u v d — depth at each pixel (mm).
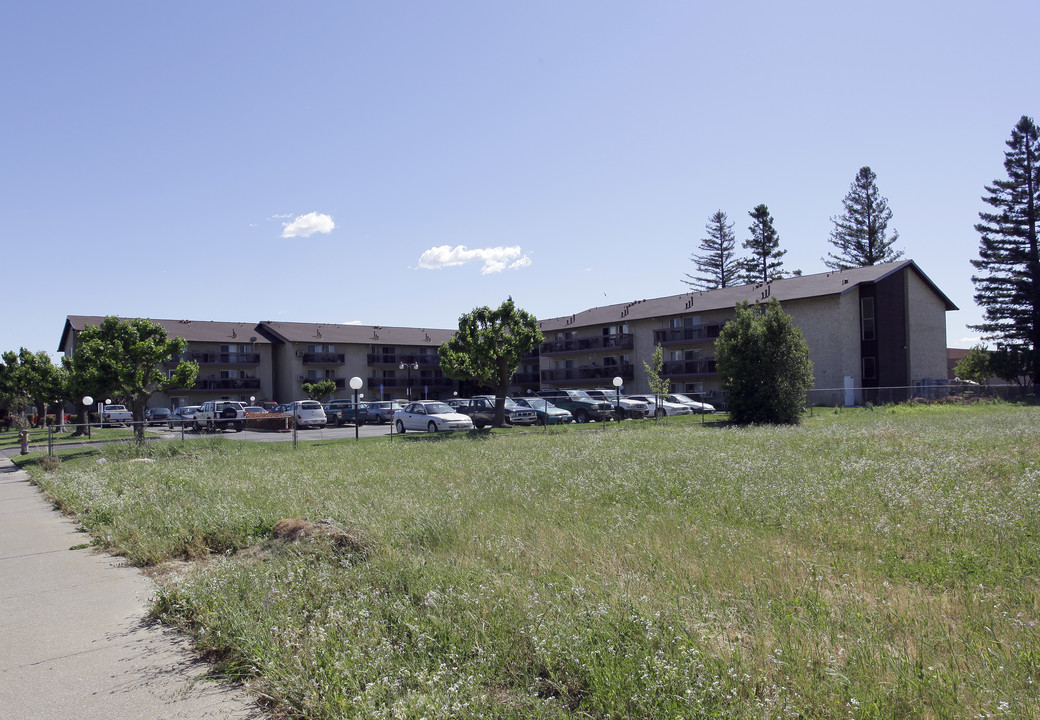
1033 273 52469
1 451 28500
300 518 8211
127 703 4242
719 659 3916
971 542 6695
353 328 68750
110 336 24797
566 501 9391
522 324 29812
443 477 12836
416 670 4070
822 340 42750
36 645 5309
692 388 49531
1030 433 16609
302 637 4738
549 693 3961
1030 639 4277
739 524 7836
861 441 16484
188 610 5785
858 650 4066
